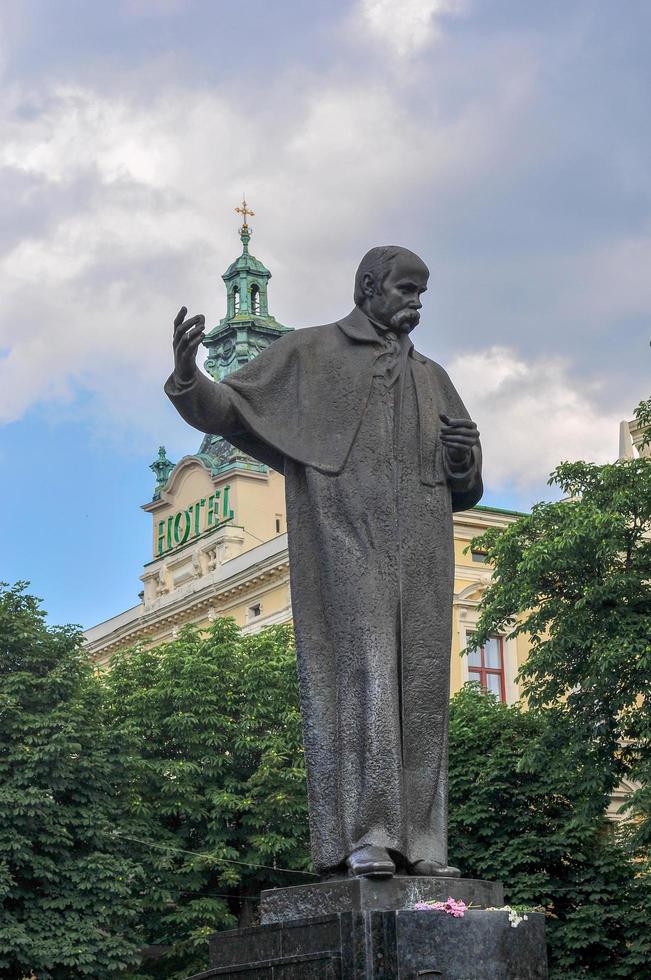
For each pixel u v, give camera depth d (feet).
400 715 24.40
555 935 95.45
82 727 101.76
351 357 25.89
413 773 24.35
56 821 98.17
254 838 108.68
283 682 117.39
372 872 22.49
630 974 95.09
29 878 95.66
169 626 205.57
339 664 24.39
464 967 21.27
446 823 24.56
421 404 25.89
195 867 107.24
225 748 115.96
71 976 95.45
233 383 25.32
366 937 21.12
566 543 85.87
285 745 113.09
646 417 90.17
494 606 91.40
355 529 24.84
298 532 25.26
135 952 96.84
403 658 24.56
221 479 210.59
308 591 25.03
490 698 112.06
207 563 208.03
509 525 95.40
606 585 85.20
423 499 25.48
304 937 22.11
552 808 100.12
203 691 116.16
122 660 122.72
